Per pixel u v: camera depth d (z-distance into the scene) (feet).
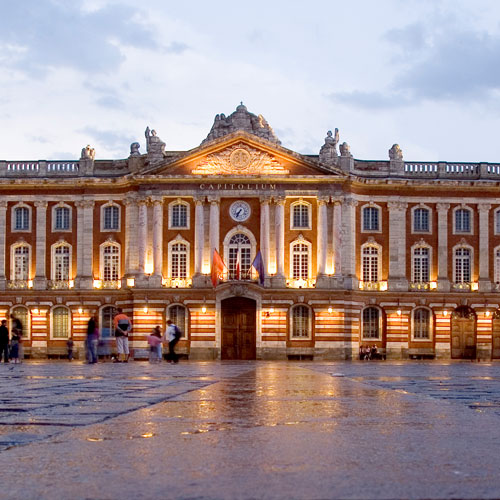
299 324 249.96
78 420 44.80
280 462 31.37
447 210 258.78
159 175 249.55
